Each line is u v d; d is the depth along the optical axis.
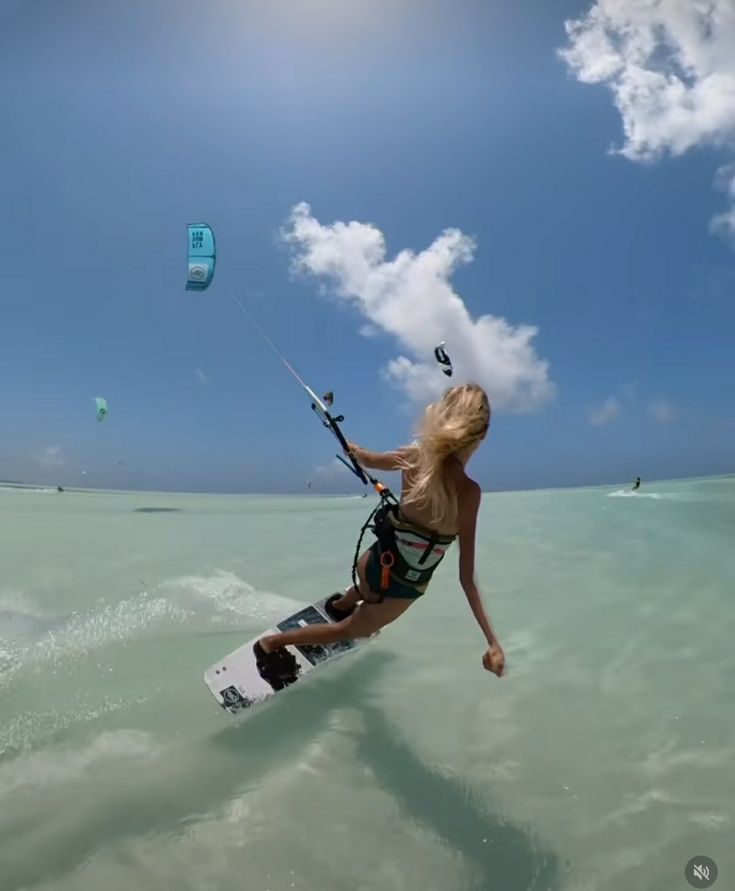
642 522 9.29
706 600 5.28
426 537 3.25
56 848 2.45
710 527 8.64
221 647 4.33
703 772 2.95
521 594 5.56
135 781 2.87
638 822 2.64
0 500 13.95
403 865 2.42
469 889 2.32
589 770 2.99
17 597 5.20
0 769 2.91
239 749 3.14
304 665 3.85
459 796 2.82
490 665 2.91
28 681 3.74
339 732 3.31
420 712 3.52
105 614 4.86
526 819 2.68
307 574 6.21
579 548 7.41
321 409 3.84
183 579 5.88
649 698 3.64
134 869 2.36
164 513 11.69
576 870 2.41
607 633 4.61
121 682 3.79
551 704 3.60
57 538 8.06
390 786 2.88
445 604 5.31
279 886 2.31
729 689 3.72
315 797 2.80
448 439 3.07
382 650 4.33
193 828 2.58
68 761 3.00
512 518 10.09
